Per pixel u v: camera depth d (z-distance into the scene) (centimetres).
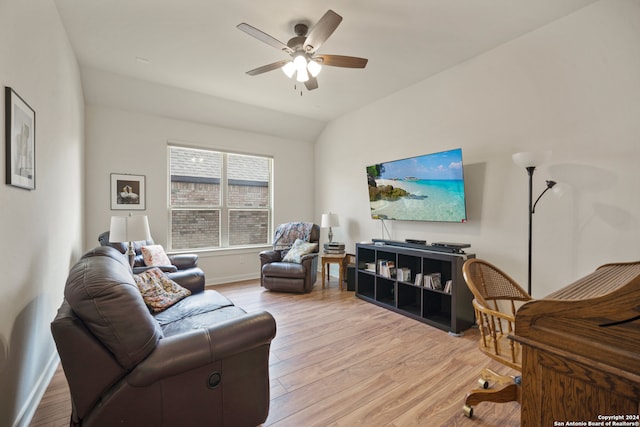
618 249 215
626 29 210
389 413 168
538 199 241
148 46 286
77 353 116
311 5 225
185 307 223
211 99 420
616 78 215
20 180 155
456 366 218
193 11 234
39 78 189
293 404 175
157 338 129
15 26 153
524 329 80
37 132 184
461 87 316
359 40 272
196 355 129
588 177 229
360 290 392
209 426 137
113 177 388
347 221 487
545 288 253
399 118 391
